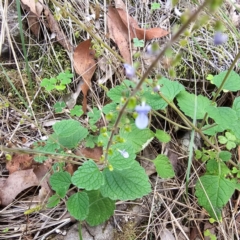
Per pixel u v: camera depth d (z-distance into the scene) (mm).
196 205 234
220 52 272
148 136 214
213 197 209
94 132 236
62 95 252
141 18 283
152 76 252
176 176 241
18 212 210
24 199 214
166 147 245
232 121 190
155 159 220
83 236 205
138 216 221
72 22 266
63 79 245
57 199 189
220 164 221
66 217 210
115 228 214
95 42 217
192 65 263
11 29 255
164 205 229
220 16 275
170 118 252
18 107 246
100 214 197
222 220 232
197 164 245
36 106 248
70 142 206
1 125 238
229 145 233
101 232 208
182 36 271
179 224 225
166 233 221
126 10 265
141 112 131
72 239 204
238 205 238
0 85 248
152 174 234
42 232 207
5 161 223
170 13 287
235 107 218
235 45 277
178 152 247
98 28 266
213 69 266
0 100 243
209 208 208
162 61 251
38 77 253
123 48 260
